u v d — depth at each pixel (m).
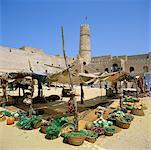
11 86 24.06
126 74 21.72
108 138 11.30
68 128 11.51
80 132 10.75
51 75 17.14
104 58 68.44
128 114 15.87
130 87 35.31
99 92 33.09
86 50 72.81
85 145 10.02
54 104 21.02
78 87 40.47
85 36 73.19
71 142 9.94
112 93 26.27
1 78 21.39
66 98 25.78
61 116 14.70
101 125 12.72
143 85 27.69
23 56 59.44
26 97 21.67
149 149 9.65
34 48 68.88
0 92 25.70
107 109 17.05
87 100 24.19
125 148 9.68
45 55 66.75
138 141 10.84
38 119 12.77
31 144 9.84
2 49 54.03
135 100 21.58
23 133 11.55
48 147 9.53
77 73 16.09
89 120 13.63
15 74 19.86
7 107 18.69
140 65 57.62
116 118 13.76
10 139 10.45
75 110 11.78
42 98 22.42
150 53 59.31
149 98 25.08
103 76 17.81
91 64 63.50
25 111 16.67
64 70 15.34
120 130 12.77
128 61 59.62
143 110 18.38
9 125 13.22
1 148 9.15
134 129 13.04
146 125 13.85
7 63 54.78
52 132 10.69
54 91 32.75
